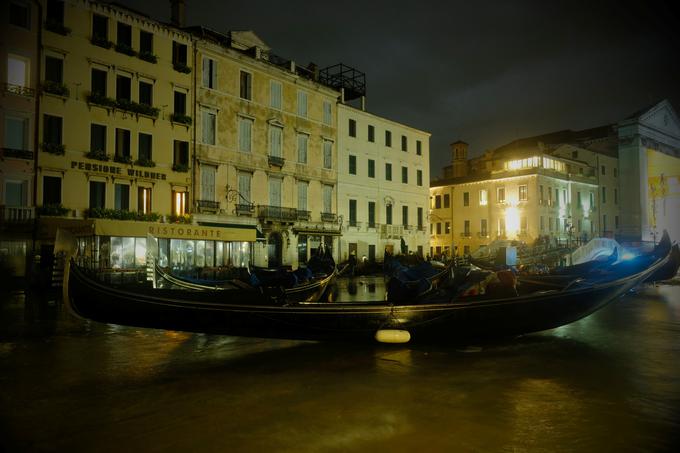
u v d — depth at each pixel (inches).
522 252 1464.1
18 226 783.7
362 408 241.3
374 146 1483.8
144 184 951.6
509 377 296.4
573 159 2073.1
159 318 351.3
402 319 366.0
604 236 2107.5
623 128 1910.7
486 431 211.0
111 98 905.5
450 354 362.9
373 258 1464.1
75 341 416.5
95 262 799.1
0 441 206.2
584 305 409.4
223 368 325.4
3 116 789.2
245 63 1130.7
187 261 944.9
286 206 1218.0
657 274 800.3
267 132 1179.9
